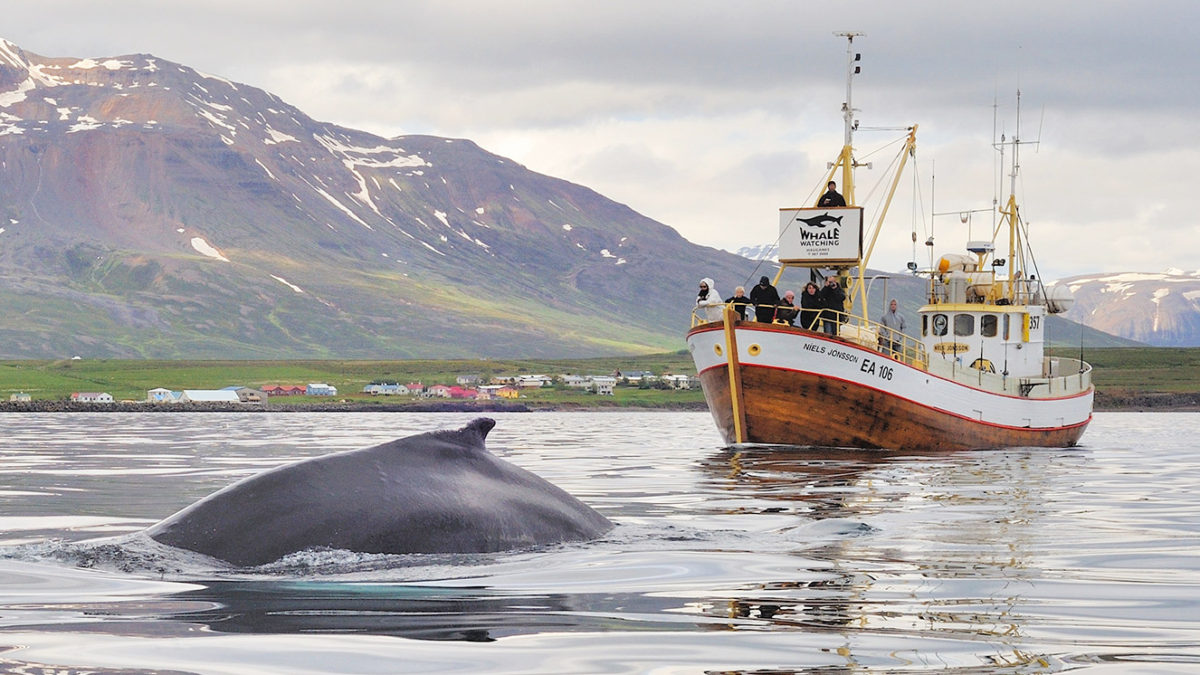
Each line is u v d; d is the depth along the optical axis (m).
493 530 17.80
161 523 17.83
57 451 62.69
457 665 11.77
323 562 16.09
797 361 61.69
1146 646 13.00
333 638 12.77
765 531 23.55
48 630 12.98
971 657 12.37
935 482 39.66
